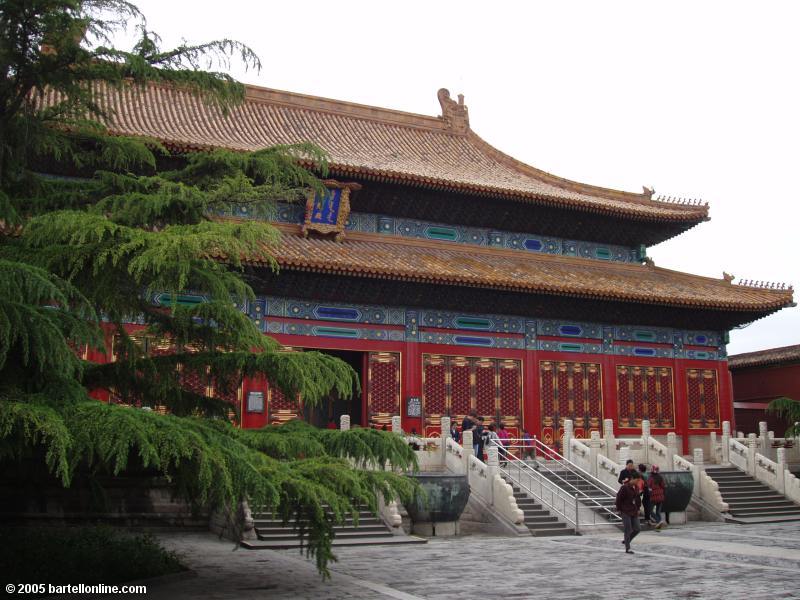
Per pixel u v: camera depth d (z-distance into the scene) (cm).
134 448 1339
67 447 1202
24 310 1222
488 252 4162
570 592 1600
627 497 2239
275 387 1673
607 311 4091
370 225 3969
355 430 1633
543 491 2931
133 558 1681
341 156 3984
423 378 3691
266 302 3447
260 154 1705
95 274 1375
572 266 4341
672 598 1539
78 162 1772
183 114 4050
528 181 4488
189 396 1752
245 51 1702
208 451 1280
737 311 4228
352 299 3603
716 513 3136
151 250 1291
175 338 1723
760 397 5553
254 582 1684
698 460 3234
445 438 3014
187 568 1769
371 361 3606
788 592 1605
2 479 1802
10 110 1617
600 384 4084
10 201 1590
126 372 1648
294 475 1395
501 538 2589
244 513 2339
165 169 3516
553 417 3931
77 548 1666
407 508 2653
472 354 3812
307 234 3678
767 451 3766
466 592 1594
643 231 4519
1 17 1508
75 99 1695
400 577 1781
